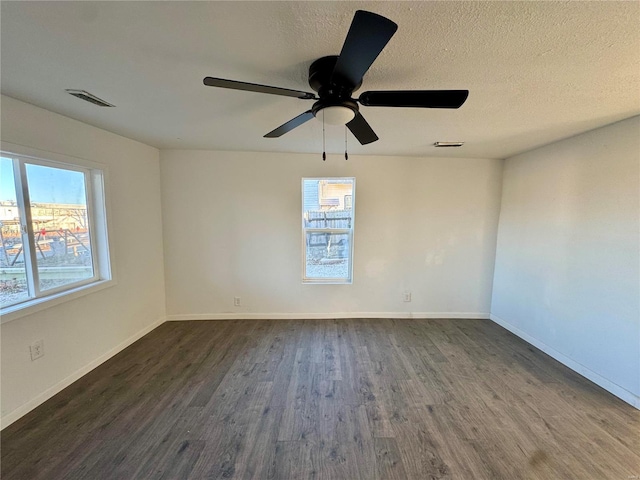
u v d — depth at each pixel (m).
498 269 3.73
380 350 2.96
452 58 1.31
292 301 3.79
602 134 2.35
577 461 1.63
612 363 2.26
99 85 1.63
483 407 2.09
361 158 3.63
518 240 3.37
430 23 1.06
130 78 1.55
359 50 1.03
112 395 2.18
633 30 1.08
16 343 1.89
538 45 1.19
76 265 2.46
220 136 2.78
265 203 3.62
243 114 2.12
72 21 1.06
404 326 3.59
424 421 1.94
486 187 3.71
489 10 0.99
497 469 1.58
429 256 3.80
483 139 2.74
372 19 0.87
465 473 1.55
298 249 3.71
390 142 2.90
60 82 1.60
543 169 2.99
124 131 2.63
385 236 3.76
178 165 3.49
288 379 2.43
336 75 1.21
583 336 2.52
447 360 2.76
